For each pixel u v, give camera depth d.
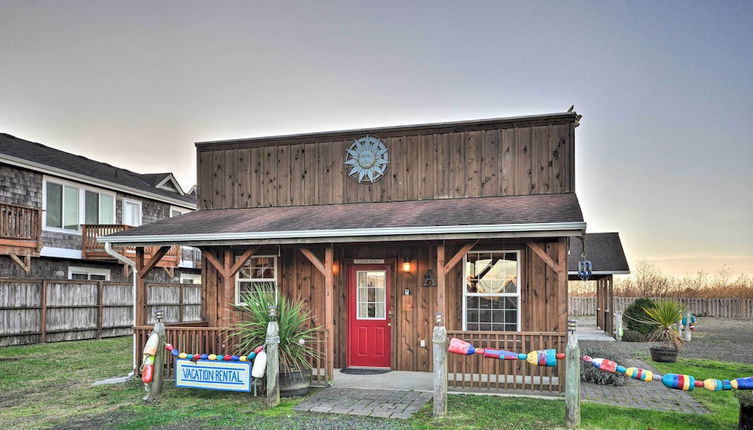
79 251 18.95
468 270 10.01
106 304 17.66
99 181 19.64
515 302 9.76
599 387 9.17
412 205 10.55
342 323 10.70
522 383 8.29
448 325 9.98
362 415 7.08
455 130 11.05
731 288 39.69
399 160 11.34
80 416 7.21
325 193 11.73
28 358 12.70
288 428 6.52
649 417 6.97
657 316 12.91
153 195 22.72
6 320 14.59
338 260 10.77
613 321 20.38
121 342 16.12
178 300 20.75
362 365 10.61
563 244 8.12
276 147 12.14
